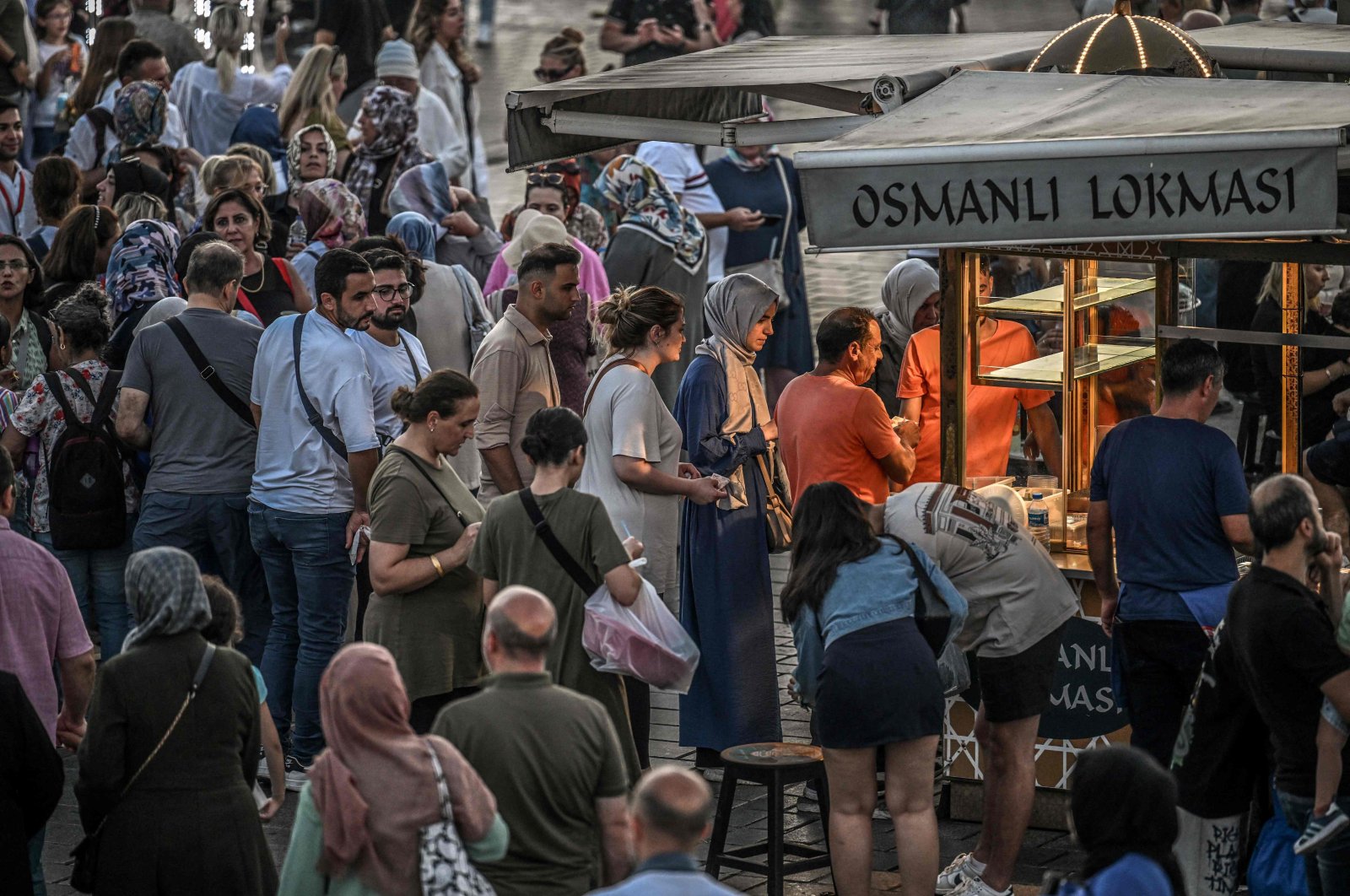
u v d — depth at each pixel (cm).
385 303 1742
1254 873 1288
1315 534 1242
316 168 2458
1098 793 945
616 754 1117
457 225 2527
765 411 1778
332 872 1024
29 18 3388
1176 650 1425
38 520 1825
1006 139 1213
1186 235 1170
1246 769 1339
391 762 1021
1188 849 1355
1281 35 1817
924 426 1827
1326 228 1142
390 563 1498
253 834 1206
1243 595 1258
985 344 1652
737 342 1766
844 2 5347
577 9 5738
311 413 1700
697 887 860
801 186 1236
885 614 1352
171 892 1166
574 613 1427
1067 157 1181
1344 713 1201
